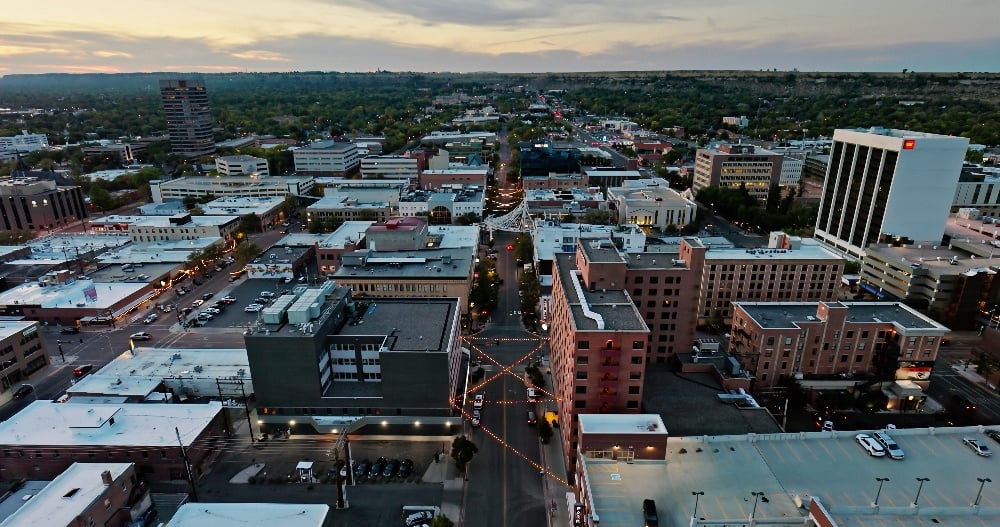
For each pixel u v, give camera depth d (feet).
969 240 626.23
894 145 618.85
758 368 396.57
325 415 363.56
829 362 399.24
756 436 291.38
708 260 513.04
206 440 339.57
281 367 352.28
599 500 246.47
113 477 281.54
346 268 542.98
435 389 355.36
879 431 294.46
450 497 308.40
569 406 318.24
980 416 381.19
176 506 302.66
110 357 471.62
